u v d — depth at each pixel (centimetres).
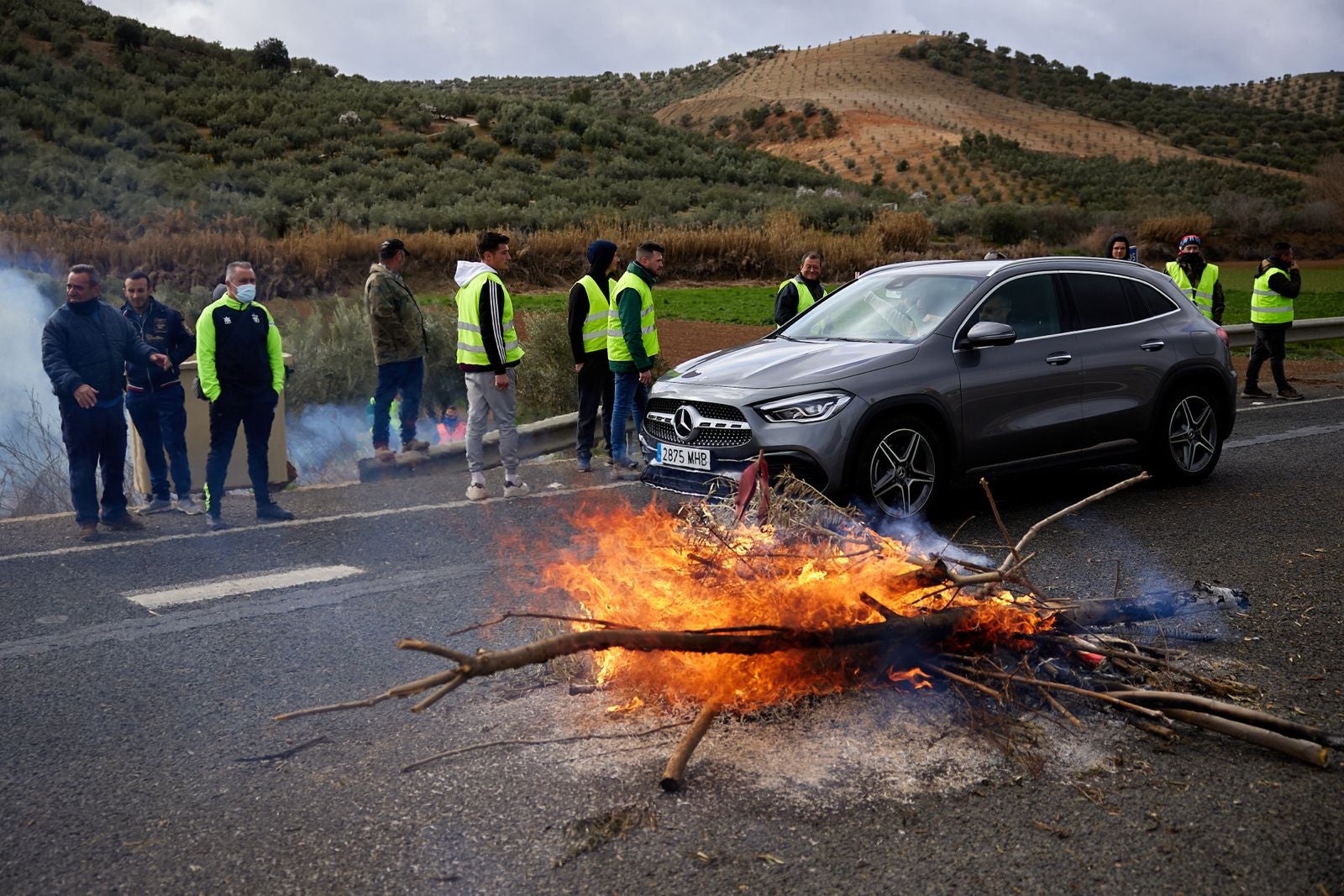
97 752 386
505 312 801
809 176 7031
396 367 923
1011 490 827
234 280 729
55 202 3875
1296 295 1321
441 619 528
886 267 848
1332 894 285
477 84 17725
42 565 642
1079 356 765
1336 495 783
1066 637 421
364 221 3866
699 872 299
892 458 686
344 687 443
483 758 372
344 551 667
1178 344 815
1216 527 695
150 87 6350
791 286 1021
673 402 714
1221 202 5269
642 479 739
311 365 1155
